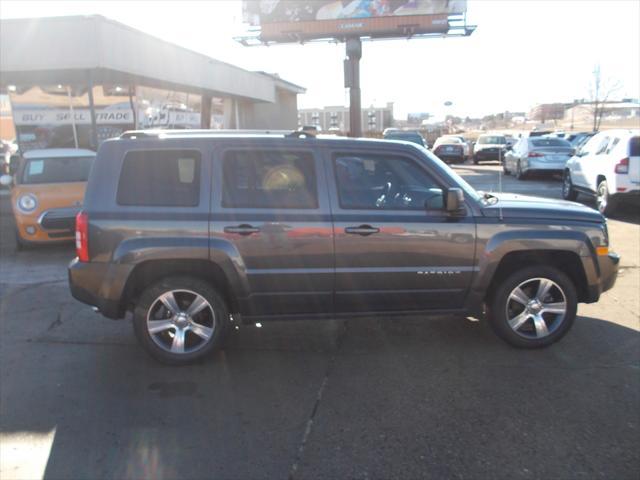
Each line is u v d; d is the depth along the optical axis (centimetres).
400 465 320
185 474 315
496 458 325
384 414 377
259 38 2814
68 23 1213
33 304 632
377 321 560
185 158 450
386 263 452
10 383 432
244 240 441
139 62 1408
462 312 475
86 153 1022
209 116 2305
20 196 880
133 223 438
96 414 384
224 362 467
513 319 479
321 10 2752
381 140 468
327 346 499
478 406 385
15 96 1573
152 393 414
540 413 374
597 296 488
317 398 402
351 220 447
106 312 447
